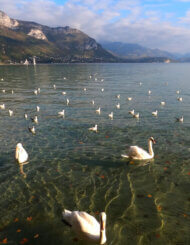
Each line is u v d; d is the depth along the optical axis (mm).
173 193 12719
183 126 24688
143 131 23078
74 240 9578
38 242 9430
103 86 61750
